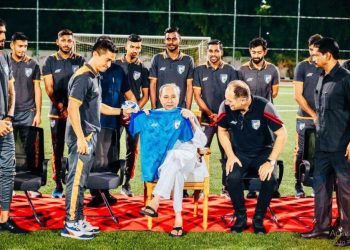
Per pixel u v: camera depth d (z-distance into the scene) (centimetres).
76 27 2778
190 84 566
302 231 440
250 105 447
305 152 469
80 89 408
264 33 2842
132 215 479
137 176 664
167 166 423
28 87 548
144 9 2812
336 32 2808
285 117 1280
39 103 550
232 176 440
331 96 405
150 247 395
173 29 559
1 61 416
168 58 566
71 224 416
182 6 2823
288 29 2830
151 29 2836
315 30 2820
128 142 551
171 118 437
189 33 2834
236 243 408
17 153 465
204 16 2816
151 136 435
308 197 565
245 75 557
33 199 531
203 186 441
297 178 563
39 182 438
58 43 541
